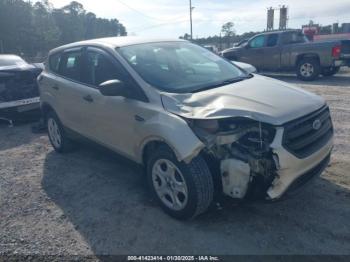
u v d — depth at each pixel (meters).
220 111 3.09
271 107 3.12
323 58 12.04
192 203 3.21
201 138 3.06
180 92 3.51
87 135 4.66
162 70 3.92
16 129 7.57
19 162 5.46
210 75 4.09
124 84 3.66
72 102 4.77
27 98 7.61
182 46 4.67
